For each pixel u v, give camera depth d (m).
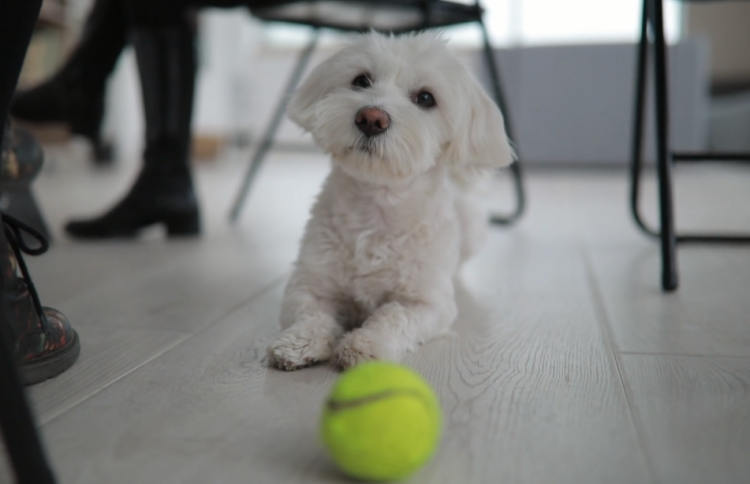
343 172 1.26
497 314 1.39
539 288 1.61
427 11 2.06
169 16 2.11
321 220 1.26
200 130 6.56
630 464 0.73
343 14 2.23
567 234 2.40
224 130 7.05
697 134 4.71
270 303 1.44
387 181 1.20
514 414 0.86
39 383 0.96
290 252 2.03
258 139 7.21
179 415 0.85
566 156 4.94
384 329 1.09
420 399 0.70
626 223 2.64
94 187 3.80
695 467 0.73
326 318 1.16
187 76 2.20
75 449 0.76
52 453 0.75
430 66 1.30
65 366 1.00
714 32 6.76
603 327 1.28
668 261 1.55
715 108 6.40
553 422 0.84
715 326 1.27
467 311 1.42
